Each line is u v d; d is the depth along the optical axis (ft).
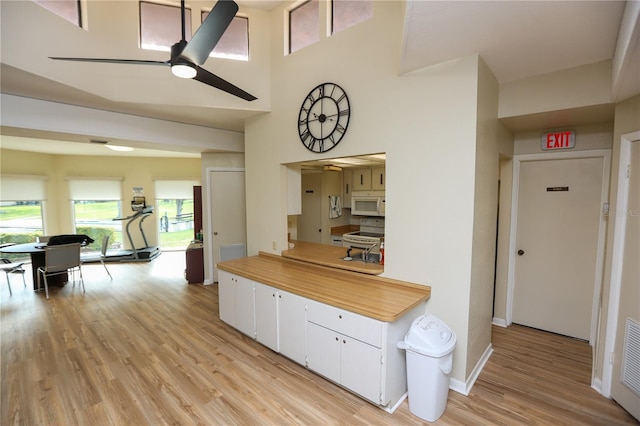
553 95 7.95
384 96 8.57
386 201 8.71
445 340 6.66
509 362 8.89
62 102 10.64
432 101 7.66
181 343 10.14
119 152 22.22
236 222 17.19
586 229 9.92
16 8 7.70
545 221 10.64
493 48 6.70
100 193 24.03
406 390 7.57
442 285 7.77
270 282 9.22
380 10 8.55
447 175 7.52
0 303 13.96
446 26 5.81
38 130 10.39
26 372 8.38
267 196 12.57
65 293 15.49
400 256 8.52
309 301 8.16
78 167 23.45
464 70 7.14
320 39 10.14
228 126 14.99
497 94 8.57
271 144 12.20
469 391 7.59
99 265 21.85
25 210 21.58
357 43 9.13
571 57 7.10
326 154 10.19
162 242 26.53
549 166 10.46
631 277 6.73
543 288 10.84
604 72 7.29
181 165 26.21
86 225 24.09
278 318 9.15
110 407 7.00
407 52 6.90
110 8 10.09
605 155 9.40
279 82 11.70
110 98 10.30
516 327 11.29
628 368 6.76
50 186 22.68
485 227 8.19
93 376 8.21
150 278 18.43
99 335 10.68
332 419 6.69
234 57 11.77
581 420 6.59
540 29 5.87
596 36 6.06
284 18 11.45
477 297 7.95
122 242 25.13
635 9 3.88
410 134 8.11
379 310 6.76
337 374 7.61
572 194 10.10
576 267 10.17
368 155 9.37
